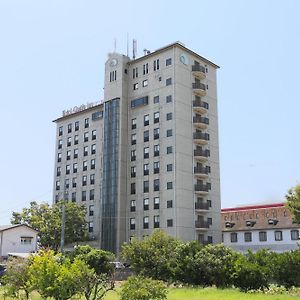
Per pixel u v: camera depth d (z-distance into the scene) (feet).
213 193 237.04
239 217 242.99
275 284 115.55
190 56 242.58
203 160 235.40
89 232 257.75
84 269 72.08
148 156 234.17
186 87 235.61
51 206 246.88
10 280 84.07
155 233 151.12
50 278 72.23
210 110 247.70
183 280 130.52
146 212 228.22
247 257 121.49
